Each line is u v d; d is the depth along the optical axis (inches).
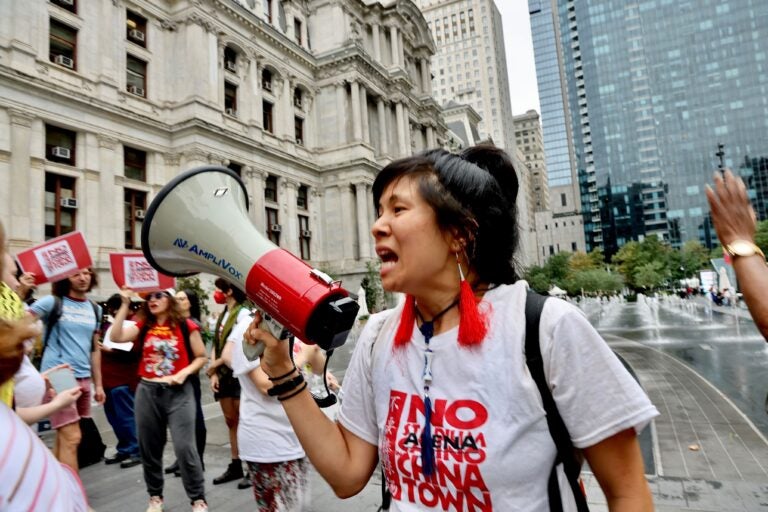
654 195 3821.4
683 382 323.6
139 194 843.4
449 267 47.0
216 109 950.4
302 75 1277.1
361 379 55.2
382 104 1443.2
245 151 1023.6
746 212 59.9
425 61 1787.6
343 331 50.8
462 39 4205.2
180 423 143.2
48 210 700.7
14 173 649.6
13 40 661.3
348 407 56.0
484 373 41.3
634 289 2691.9
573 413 39.1
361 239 1258.6
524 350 41.5
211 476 188.5
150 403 145.3
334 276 1248.2
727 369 370.9
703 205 3646.7
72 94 721.6
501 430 39.8
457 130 2869.1
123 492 175.5
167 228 57.7
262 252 53.7
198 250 57.6
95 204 754.2
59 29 737.0
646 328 746.8
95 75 778.2
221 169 60.7
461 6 4217.5
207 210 57.3
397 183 48.3
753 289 55.9
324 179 1312.7
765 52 3523.6
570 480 40.8
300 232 1242.6
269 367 53.5
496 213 47.4
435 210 45.8
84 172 745.0
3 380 51.1
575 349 39.8
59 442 126.4
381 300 1204.5
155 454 148.0
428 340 46.4
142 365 150.9
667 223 3762.3
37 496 43.4
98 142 767.7
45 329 187.6
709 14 3700.8
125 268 161.5
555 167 5295.3
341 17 1352.1
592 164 4104.3
